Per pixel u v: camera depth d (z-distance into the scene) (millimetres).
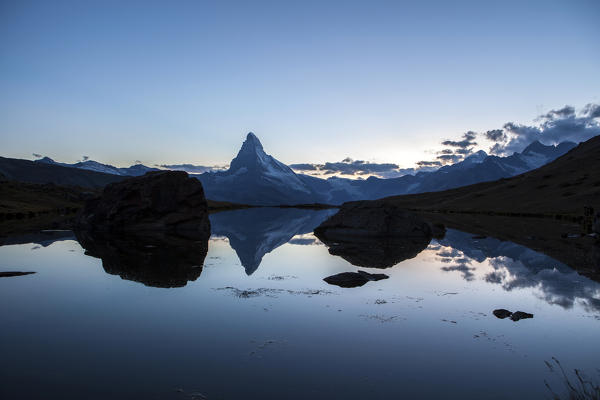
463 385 8594
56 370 9047
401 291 17031
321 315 13461
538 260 25875
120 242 33562
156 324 12320
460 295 16453
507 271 21969
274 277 19672
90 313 13352
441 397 8023
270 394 8062
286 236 42500
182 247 31031
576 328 12438
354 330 12047
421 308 14477
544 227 56281
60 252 26812
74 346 10484
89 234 39594
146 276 19453
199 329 11914
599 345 11031
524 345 11008
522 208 106875
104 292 16156
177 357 9852
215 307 14234
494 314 13812
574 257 27016
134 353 10078
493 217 88875
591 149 159375
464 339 11414
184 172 49000
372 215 43469
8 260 23500
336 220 44875
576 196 102000
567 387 8500
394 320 13062
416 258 26641
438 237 41875
